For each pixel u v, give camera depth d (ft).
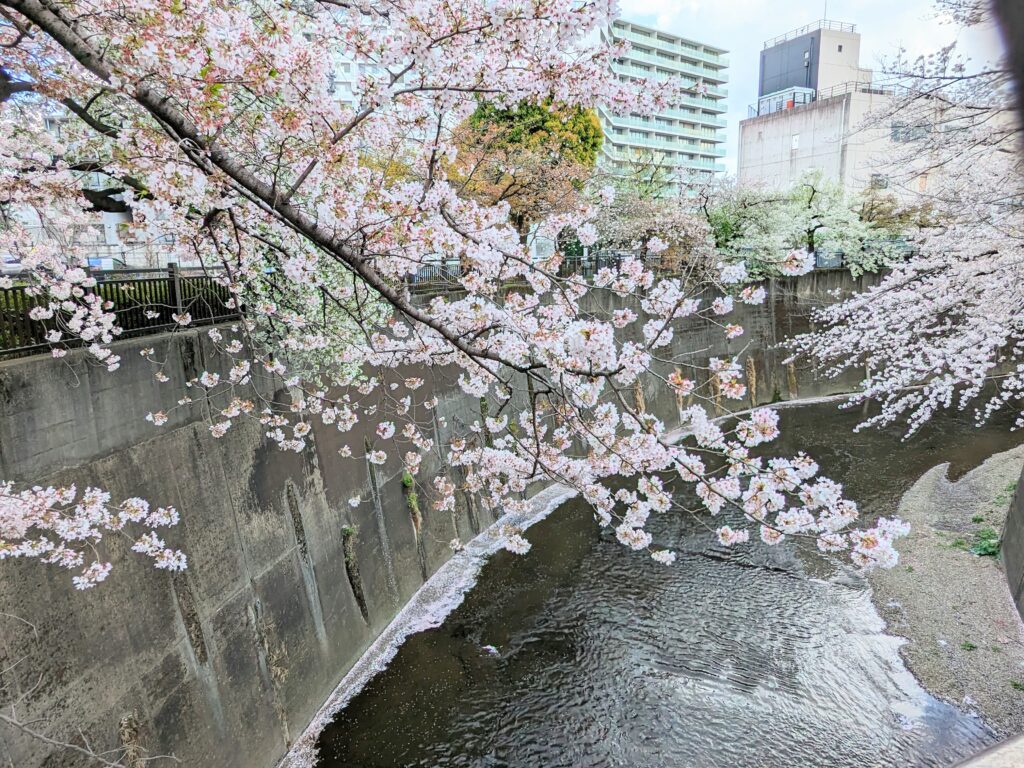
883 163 40.65
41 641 21.07
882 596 42.16
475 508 55.11
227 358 31.86
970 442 70.90
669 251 84.99
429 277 48.26
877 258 103.14
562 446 21.59
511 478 22.79
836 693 34.30
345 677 37.06
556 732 32.68
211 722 27.14
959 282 43.32
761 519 15.42
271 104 16.21
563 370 14.69
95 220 22.80
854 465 66.39
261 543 32.40
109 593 23.80
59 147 22.25
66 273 21.58
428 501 49.19
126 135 16.38
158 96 12.16
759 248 95.14
